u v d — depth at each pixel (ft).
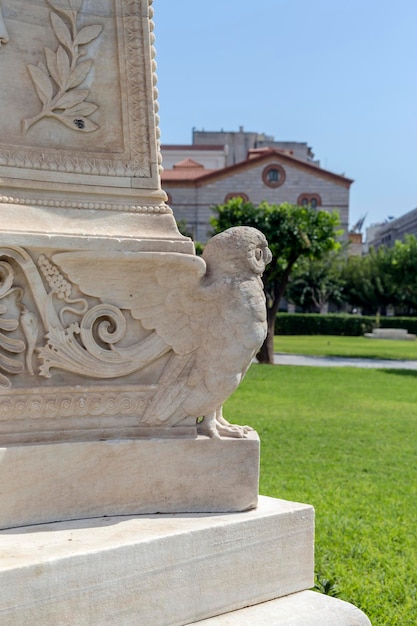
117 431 9.09
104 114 9.62
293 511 9.42
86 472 8.72
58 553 7.55
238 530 8.84
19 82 9.12
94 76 9.58
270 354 60.39
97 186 9.37
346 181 136.77
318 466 24.17
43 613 7.29
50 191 9.11
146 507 9.02
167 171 145.48
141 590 7.98
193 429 9.39
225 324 9.21
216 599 8.61
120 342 9.18
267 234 59.06
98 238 8.86
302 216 60.13
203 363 9.29
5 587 7.06
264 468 23.66
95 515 8.77
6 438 8.49
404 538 16.76
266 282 62.34
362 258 146.51
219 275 9.37
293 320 118.42
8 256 8.46
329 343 93.04
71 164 9.27
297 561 9.43
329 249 61.36
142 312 9.21
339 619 8.85
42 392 8.70
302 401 38.83
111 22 9.70
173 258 9.12
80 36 9.46
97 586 7.65
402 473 23.50
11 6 9.08
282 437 28.91
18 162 8.97
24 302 8.71
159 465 9.07
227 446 9.37
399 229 231.91
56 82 9.34
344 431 30.53
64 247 8.69
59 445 8.59
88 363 8.99
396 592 13.44
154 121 9.81
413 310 153.99
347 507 19.26
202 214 136.98
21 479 8.37
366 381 48.93
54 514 8.55
